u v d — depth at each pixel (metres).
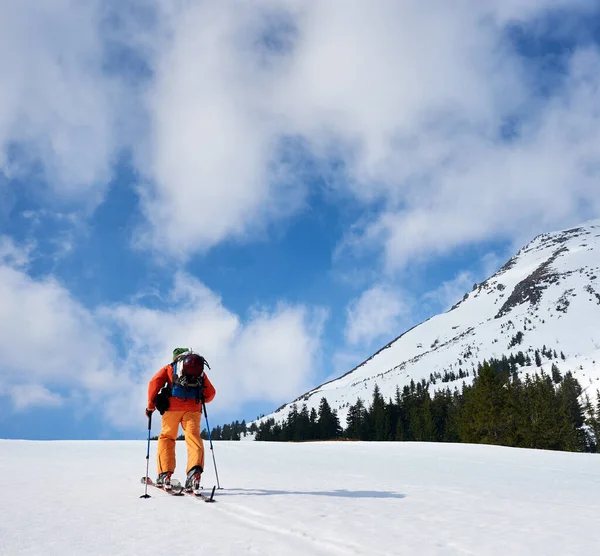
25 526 4.11
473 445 22.20
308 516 4.57
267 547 3.48
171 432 6.40
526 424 61.81
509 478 9.91
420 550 3.46
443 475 10.15
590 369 199.38
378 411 103.38
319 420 116.38
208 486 6.92
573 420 77.75
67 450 14.18
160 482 6.36
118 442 18.80
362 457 15.22
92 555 3.24
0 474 8.09
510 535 3.96
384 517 4.63
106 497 5.75
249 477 8.34
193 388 6.45
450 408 89.44
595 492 7.78
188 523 4.26
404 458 15.24
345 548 3.48
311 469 10.58
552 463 14.69
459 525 4.33
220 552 3.32
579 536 3.97
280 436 118.12
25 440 18.59
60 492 6.14
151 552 3.31
